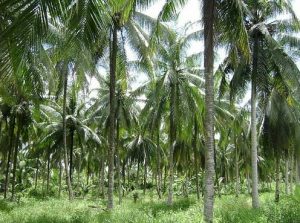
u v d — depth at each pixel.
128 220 14.20
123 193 45.94
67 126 33.56
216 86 25.45
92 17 6.77
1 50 6.41
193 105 24.25
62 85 24.27
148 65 20.20
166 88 24.69
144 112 25.03
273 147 26.11
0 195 37.44
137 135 42.53
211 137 13.64
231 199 27.58
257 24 20.16
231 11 14.03
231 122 30.47
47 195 40.00
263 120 26.45
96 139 33.81
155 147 42.97
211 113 13.80
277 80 20.53
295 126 25.59
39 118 29.62
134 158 44.91
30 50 6.44
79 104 35.72
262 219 12.98
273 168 48.62
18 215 16.92
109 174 19.69
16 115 28.88
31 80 10.13
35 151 39.31
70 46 7.52
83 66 17.09
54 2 6.08
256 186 19.64
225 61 22.05
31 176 58.06
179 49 22.78
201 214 15.65
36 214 17.38
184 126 25.28
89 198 37.56
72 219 15.59
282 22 21.08
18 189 45.50
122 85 21.11
